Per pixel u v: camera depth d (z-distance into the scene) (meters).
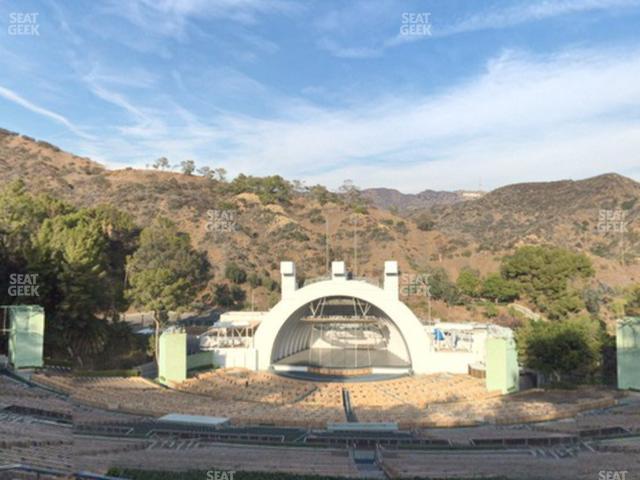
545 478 29.08
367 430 43.31
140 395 53.84
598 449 37.16
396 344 81.75
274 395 58.78
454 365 71.62
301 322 79.62
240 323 80.00
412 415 47.56
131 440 37.62
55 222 84.38
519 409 49.22
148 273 75.81
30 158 163.75
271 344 73.81
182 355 64.44
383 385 64.50
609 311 105.31
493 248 152.38
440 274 121.56
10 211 86.69
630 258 142.75
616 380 66.94
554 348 62.19
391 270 72.19
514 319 97.94
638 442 39.19
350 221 157.12
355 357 77.31
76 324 66.94
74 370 63.28
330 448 38.19
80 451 32.12
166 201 146.12
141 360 75.94
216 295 110.75
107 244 96.56
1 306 59.06
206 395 58.84
